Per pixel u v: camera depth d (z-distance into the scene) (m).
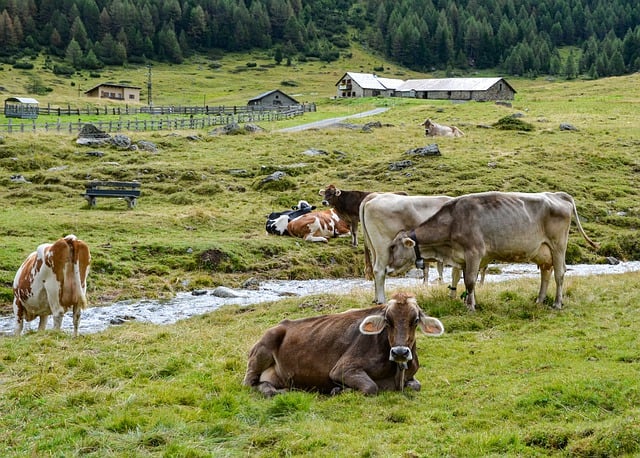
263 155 47.12
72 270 14.94
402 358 9.08
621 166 43.94
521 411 8.84
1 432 8.88
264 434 8.37
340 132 56.34
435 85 118.50
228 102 138.75
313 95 153.88
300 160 45.53
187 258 25.27
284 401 9.27
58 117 75.25
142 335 14.37
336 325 10.12
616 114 69.00
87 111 86.00
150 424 8.83
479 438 7.90
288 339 10.24
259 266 25.77
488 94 112.00
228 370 11.26
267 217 32.88
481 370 10.89
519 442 7.80
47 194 36.88
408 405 9.24
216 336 14.15
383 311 9.65
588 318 14.56
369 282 24.70
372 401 9.24
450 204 15.28
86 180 39.88
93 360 11.96
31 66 171.25
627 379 9.62
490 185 37.59
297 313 16.61
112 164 43.38
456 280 16.23
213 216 31.97
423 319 9.47
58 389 10.56
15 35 191.12
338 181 40.12
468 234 15.06
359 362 9.66
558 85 127.31
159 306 20.33
